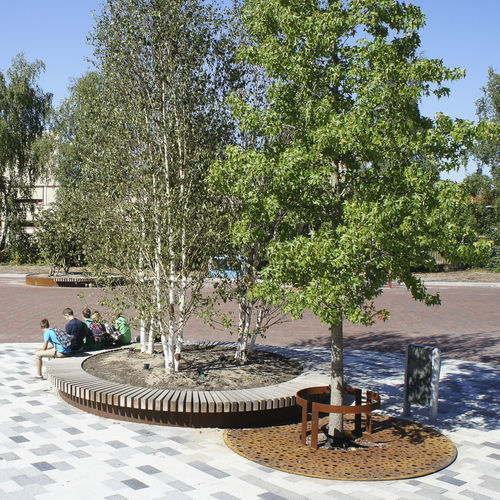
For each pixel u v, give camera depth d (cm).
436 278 3316
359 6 633
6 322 1553
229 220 838
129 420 733
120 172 873
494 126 609
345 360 1158
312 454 614
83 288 2514
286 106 668
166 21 880
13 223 3997
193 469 568
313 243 556
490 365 1120
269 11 657
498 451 643
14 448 623
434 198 584
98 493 506
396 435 689
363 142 579
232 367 884
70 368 860
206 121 898
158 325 867
